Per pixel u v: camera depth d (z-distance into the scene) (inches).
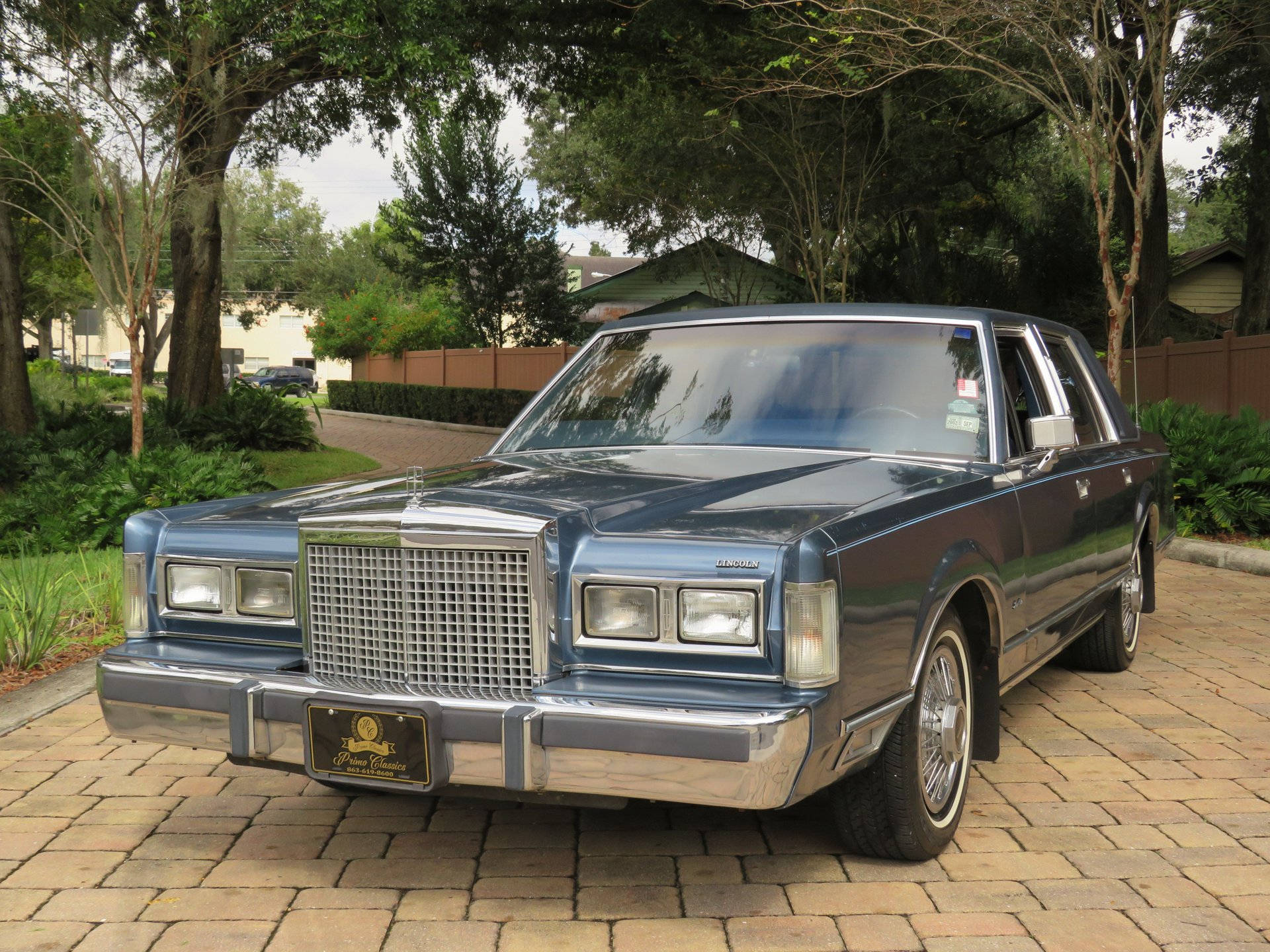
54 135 555.2
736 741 107.0
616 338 189.6
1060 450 183.9
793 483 137.4
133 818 158.7
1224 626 277.9
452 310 1491.1
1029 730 196.5
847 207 914.1
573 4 690.2
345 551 126.1
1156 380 652.7
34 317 1769.2
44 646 238.2
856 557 118.1
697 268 1178.0
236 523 139.5
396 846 147.9
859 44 534.9
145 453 476.4
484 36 692.7
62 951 120.0
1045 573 170.7
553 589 117.8
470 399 1143.0
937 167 908.0
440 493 129.6
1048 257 1062.4
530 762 114.3
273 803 164.7
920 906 128.6
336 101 730.2
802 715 108.3
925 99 801.6
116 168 494.0
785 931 122.6
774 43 639.1
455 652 121.0
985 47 551.8
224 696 129.0
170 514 146.7
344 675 127.1
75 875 139.6
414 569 122.2
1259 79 773.3
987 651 153.7
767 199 948.0
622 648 117.0
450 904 130.3
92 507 433.7
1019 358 186.7
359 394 1439.5
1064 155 1141.1
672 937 121.3
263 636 136.9
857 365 167.8
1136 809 159.2
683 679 115.5
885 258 1043.3
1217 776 172.2
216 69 534.9
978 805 161.3
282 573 134.7
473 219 1359.5
